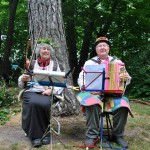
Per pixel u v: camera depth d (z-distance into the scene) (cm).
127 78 440
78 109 604
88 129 456
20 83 473
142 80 1023
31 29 606
